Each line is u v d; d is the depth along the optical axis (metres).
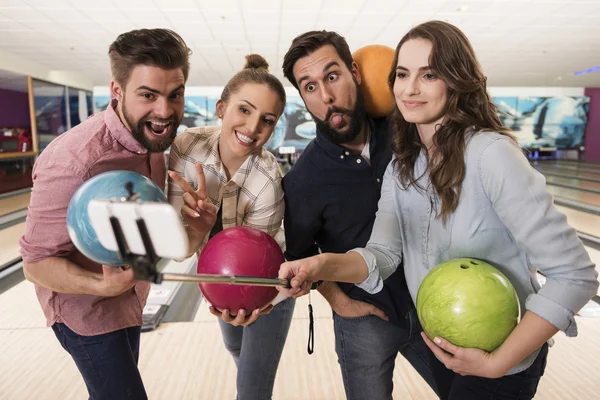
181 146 1.29
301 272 0.92
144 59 0.98
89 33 6.58
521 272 0.97
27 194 7.12
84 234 0.73
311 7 5.47
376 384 1.30
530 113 12.91
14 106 11.54
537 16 5.86
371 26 6.34
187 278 0.69
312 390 1.86
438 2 5.30
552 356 2.07
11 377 1.93
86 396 1.81
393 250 1.10
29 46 7.44
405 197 1.07
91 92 11.69
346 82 1.18
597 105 13.04
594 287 0.85
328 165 1.26
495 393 0.96
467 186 0.93
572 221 4.73
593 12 5.68
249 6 5.40
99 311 1.09
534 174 0.87
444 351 0.93
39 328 2.37
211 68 9.73
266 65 1.38
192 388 1.86
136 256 0.62
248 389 1.40
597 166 11.42
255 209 1.32
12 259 3.51
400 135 1.06
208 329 2.36
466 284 0.87
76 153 1.00
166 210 0.56
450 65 0.90
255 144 1.22
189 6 5.38
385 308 1.25
